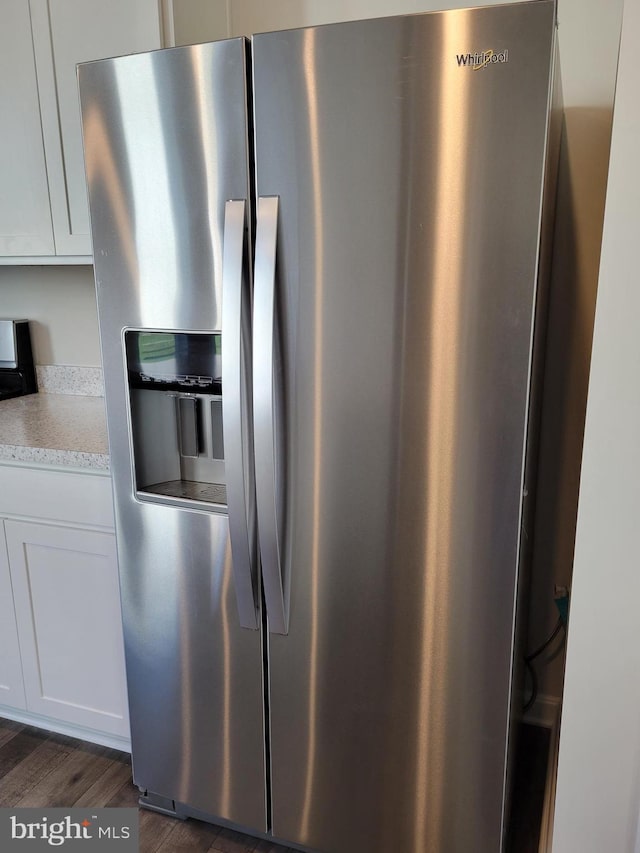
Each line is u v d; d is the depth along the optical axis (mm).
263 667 1518
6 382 2541
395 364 1250
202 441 1582
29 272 2482
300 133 1217
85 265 2389
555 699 2088
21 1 1874
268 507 1353
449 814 1441
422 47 1111
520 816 1752
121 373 1494
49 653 1971
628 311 1002
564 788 1213
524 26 1054
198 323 1392
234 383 1327
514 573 1264
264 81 1217
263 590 1477
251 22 2016
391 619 1371
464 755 1393
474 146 1121
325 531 1374
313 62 1178
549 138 1118
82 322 2451
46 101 1916
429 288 1199
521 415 1196
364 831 1529
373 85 1151
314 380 1312
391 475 1300
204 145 1297
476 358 1199
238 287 1293
